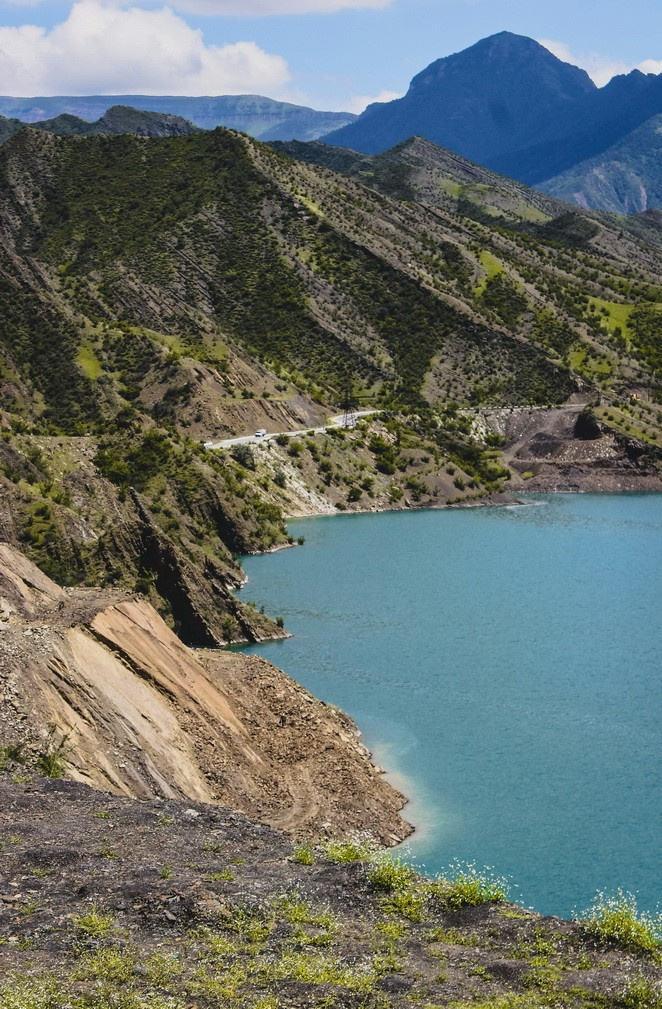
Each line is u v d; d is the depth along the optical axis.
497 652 90.38
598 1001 23.31
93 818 33.41
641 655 90.19
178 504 137.38
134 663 54.88
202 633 90.56
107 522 119.56
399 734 68.88
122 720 49.59
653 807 57.25
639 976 24.03
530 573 127.19
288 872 29.92
